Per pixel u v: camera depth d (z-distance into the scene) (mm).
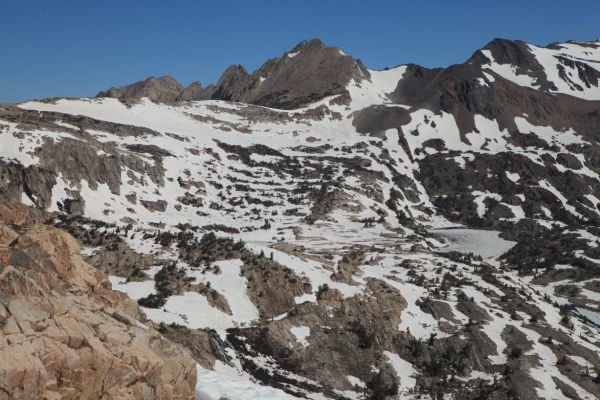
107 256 81562
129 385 20781
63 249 25797
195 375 24250
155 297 69562
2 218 25859
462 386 71812
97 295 25641
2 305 18344
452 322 85625
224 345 63844
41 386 17609
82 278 25969
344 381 66875
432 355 76938
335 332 75250
